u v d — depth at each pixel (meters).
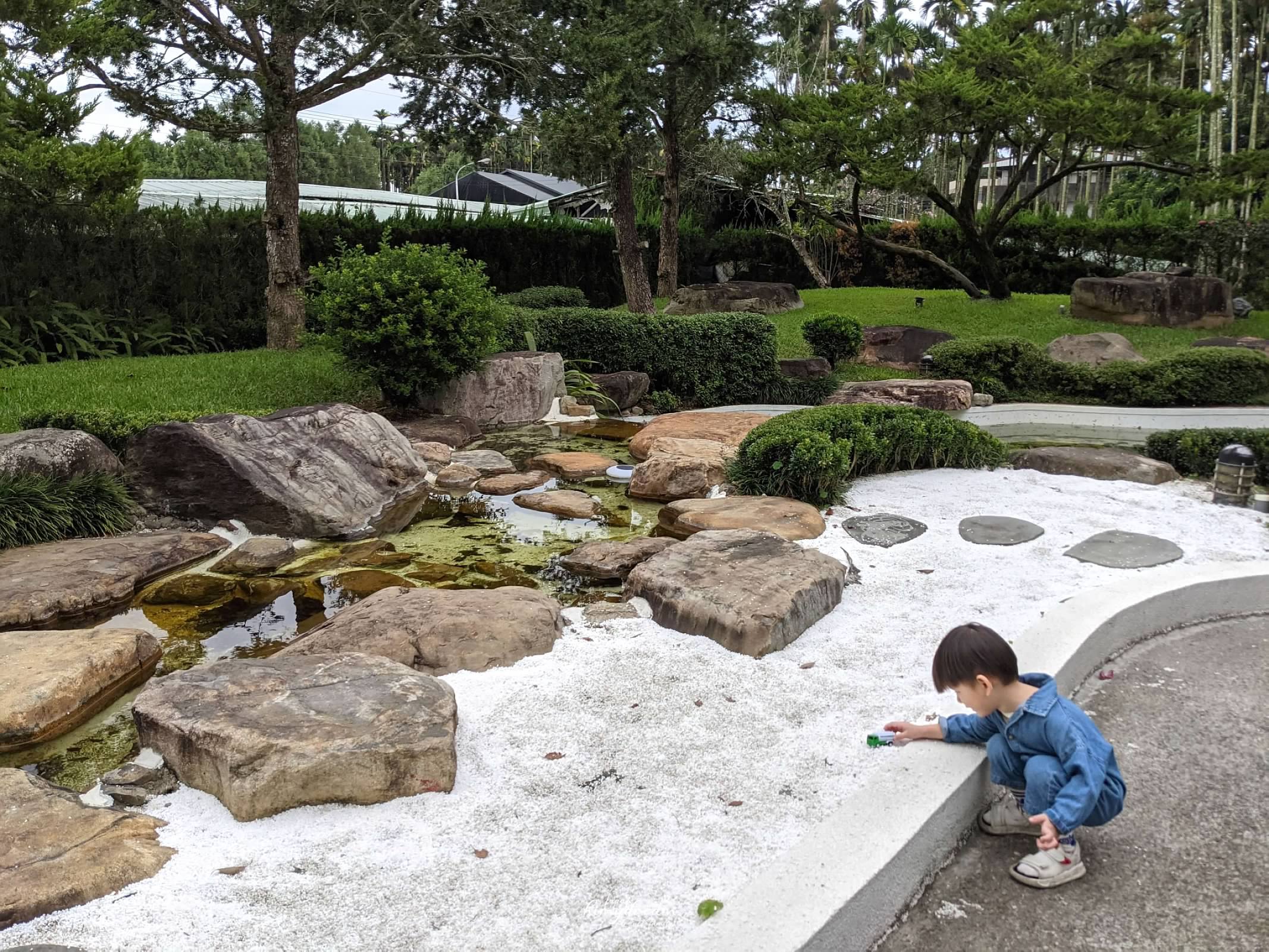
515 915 2.56
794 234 28.77
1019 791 3.09
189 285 15.83
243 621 5.12
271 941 2.44
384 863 2.80
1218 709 3.89
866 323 18.97
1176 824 3.10
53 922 2.50
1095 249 25.72
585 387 12.22
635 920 2.54
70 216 14.38
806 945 2.32
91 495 6.47
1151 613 4.70
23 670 4.03
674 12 16.48
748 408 12.11
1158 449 8.76
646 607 4.94
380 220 21.95
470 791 3.22
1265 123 39.50
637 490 7.79
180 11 13.54
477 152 18.52
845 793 3.19
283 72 14.42
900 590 5.28
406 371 10.26
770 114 20.58
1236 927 2.62
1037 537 6.23
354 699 3.44
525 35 15.03
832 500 7.16
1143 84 18.11
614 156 14.70
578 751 3.48
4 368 12.36
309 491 6.78
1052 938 2.60
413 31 13.70
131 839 2.86
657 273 24.11
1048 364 14.08
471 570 5.95
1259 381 13.28
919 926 2.67
